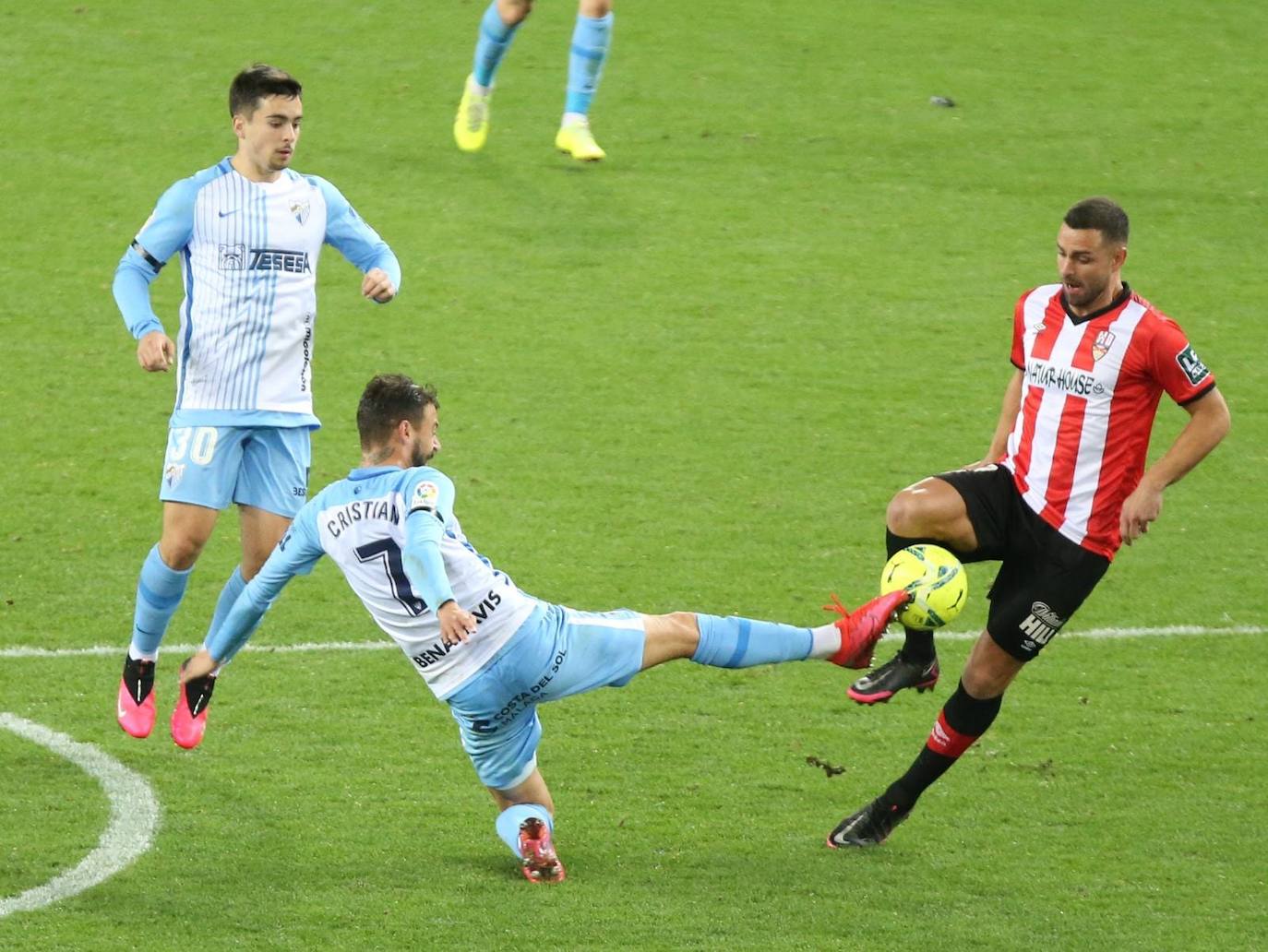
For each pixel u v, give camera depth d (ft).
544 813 61.93
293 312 68.13
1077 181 154.81
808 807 69.56
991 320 130.11
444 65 168.96
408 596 57.67
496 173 149.18
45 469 104.22
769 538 99.19
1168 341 61.46
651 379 119.85
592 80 148.25
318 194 69.21
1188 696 82.28
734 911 59.26
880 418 115.55
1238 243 145.48
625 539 98.32
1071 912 60.23
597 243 139.23
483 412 113.91
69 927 56.44
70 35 169.37
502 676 58.23
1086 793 71.56
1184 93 174.50
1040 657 86.63
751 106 165.48
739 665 62.80
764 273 136.05
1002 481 65.62
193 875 60.95
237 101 66.54
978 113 167.22
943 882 62.64
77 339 121.39
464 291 130.93
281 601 90.12
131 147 148.36
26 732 73.72
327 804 68.03
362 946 55.57
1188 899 61.62
